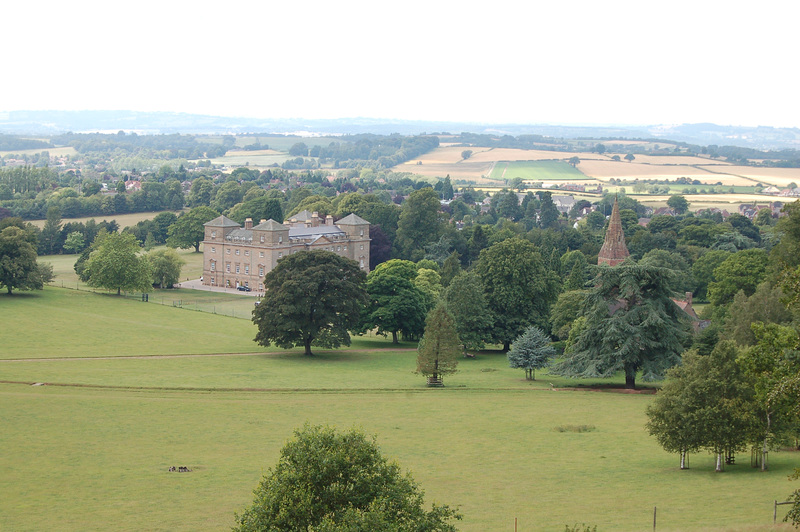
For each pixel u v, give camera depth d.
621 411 98.94
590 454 79.62
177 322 166.62
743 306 108.88
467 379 122.81
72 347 135.88
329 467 47.66
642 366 110.94
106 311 173.25
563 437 86.25
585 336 112.81
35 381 108.44
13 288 194.75
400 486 48.69
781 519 56.66
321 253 144.88
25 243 183.50
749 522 55.97
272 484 48.25
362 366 132.00
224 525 60.00
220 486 69.12
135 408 96.25
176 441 83.25
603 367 108.94
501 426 91.25
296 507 46.50
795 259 119.62
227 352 140.00
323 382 115.94
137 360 128.12
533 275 153.25
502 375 127.31
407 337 165.00
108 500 65.56
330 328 140.88
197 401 100.88
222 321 171.38
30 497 66.06
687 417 70.38
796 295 56.59
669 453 79.50
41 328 150.38
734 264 168.00
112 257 192.50
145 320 166.38
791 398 56.38
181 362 128.38
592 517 59.41
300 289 135.12
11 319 156.88
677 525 56.16
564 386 116.56
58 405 95.88
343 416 95.31
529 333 124.56
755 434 69.25
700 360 72.06
